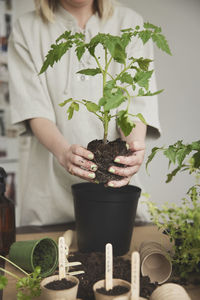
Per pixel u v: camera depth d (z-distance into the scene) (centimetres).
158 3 241
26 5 257
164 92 247
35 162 144
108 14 136
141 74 80
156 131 132
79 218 101
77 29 133
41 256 93
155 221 80
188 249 80
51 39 134
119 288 73
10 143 262
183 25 241
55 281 77
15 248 92
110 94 74
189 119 254
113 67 133
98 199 96
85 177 98
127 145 98
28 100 131
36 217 145
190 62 247
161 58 244
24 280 73
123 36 81
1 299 78
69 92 134
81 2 124
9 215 102
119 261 94
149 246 91
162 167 252
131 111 128
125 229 99
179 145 88
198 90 252
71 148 102
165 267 86
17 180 268
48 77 133
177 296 66
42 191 142
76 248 107
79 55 81
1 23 247
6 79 254
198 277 85
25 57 135
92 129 136
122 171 93
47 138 122
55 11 136
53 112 136
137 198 100
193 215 72
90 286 82
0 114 255
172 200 255
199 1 238
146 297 77
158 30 79
